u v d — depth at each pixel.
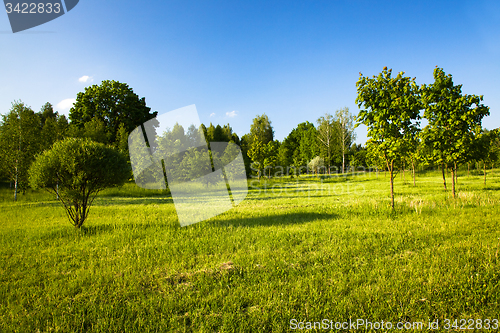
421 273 3.62
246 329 2.47
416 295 3.00
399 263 4.07
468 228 6.04
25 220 8.28
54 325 2.56
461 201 10.01
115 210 10.12
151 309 2.81
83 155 6.83
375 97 9.38
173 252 4.86
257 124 59.94
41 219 8.47
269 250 4.79
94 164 6.88
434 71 11.75
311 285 3.28
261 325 2.52
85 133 24.42
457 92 11.46
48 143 19.08
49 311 2.81
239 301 3.01
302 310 2.77
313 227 6.64
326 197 14.36
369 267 3.95
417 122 9.23
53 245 5.46
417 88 9.34
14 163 16.38
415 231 5.95
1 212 9.80
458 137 11.39
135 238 6.01
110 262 4.39
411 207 9.07
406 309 2.73
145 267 4.17
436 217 7.54
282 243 5.31
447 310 2.74
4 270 4.04
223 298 3.10
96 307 2.88
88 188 7.13
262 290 3.24
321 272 3.81
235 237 5.76
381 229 6.30
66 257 4.70
